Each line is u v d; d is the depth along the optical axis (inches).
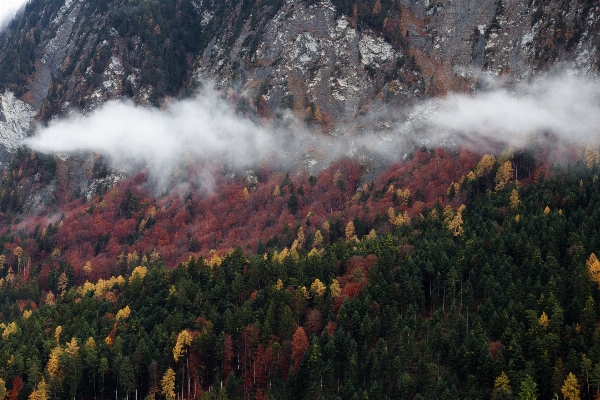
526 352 4881.9
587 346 4768.7
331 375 5093.5
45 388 5324.8
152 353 5625.0
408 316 5561.0
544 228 6309.1
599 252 5718.5
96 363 5546.3
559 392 4527.6
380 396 4849.9
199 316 6053.2
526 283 5526.6
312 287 6122.1
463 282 6048.2
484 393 4635.8
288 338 5575.8
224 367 5561.0
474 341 4995.1
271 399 5059.1
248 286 6392.7
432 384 4808.1
